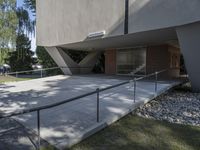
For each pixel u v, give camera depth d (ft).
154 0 29.45
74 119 18.80
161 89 28.73
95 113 20.01
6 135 15.92
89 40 41.37
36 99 27.84
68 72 62.44
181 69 62.59
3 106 24.52
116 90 29.96
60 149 13.94
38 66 119.24
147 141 15.07
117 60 61.26
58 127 17.12
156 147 14.19
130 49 57.72
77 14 42.91
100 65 76.54
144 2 30.68
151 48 52.80
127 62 58.54
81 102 24.11
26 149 13.80
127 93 27.55
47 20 51.90
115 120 18.71
